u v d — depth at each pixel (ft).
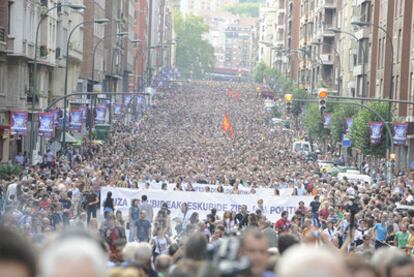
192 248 33.65
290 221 121.70
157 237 88.58
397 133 218.79
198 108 603.67
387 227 107.76
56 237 21.70
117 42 524.52
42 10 266.16
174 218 132.87
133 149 302.25
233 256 25.45
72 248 17.13
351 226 78.89
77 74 361.10
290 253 17.54
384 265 25.94
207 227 102.53
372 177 240.94
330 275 16.99
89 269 16.92
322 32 471.21
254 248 26.45
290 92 506.89
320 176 222.89
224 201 140.46
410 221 111.34
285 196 141.69
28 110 260.01
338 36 444.14
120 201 139.64
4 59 237.04
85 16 409.90
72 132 313.94
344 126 296.92
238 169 222.07
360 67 354.33
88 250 17.15
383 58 314.55
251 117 541.34
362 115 254.47
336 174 240.12
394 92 296.51
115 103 411.34
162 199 139.74
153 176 182.29
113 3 508.94
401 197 155.12
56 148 222.28
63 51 316.19
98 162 231.30
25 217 98.78
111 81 445.37
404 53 281.95
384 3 317.42
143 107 527.40
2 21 232.32
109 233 82.53
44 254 17.67
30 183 147.64
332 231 106.01
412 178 229.66
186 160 252.01
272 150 332.60
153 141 344.49
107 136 323.98
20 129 204.85
